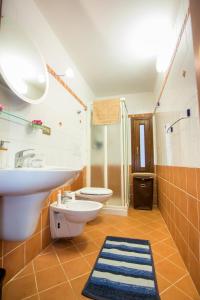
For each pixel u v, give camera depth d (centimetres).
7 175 66
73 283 109
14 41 119
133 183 289
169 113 187
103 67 245
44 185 78
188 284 109
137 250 149
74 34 182
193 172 116
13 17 122
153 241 166
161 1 144
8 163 113
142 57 222
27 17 139
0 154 107
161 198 254
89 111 273
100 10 154
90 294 99
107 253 143
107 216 240
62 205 160
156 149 304
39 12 156
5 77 107
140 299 96
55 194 173
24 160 124
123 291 102
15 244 116
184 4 131
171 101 177
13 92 114
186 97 128
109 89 316
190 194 121
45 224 153
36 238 140
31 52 135
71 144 219
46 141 161
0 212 93
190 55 118
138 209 281
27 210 91
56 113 182
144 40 190
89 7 152
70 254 142
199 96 88
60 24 170
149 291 102
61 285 107
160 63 199
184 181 136
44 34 163
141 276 115
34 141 142
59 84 190
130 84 297
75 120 234
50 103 170
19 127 125
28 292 101
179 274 118
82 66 242
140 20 163
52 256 139
